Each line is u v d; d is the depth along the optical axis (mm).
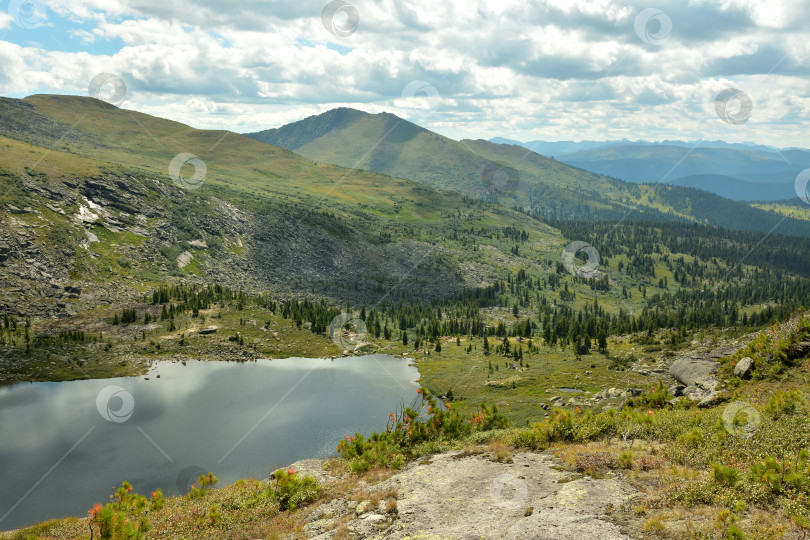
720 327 191000
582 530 12555
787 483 13078
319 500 19953
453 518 14750
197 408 104375
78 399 106688
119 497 23984
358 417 101188
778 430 18797
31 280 159625
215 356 145375
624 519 12906
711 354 55656
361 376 136000
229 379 127750
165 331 153875
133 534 16141
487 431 27891
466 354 165875
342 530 15125
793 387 29344
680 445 19062
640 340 160250
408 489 18297
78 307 157750
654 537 11641
